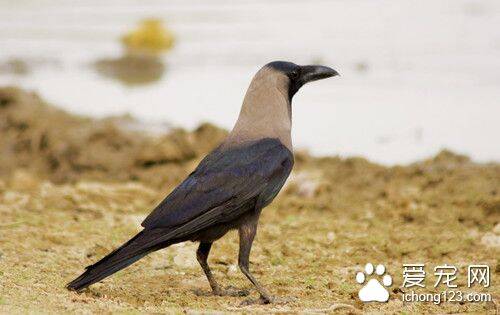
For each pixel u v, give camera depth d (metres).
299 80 11.23
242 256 10.41
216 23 30.19
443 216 14.23
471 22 29.30
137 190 15.92
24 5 34.38
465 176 16.03
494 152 17.73
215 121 20.50
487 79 22.78
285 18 30.88
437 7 32.00
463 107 20.66
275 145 10.70
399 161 17.64
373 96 21.77
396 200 15.02
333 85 22.84
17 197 15.27
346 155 17.95
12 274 10.88
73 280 10.30
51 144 18.78
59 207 14.81
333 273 11.65
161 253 12.15
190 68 25.23
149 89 23.47
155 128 19.92
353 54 25.56
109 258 9.71
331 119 20.20
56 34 29.42
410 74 23.48
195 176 10.33
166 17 31.17
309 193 15.92
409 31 28.34
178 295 10.59
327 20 30.45
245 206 10.36
